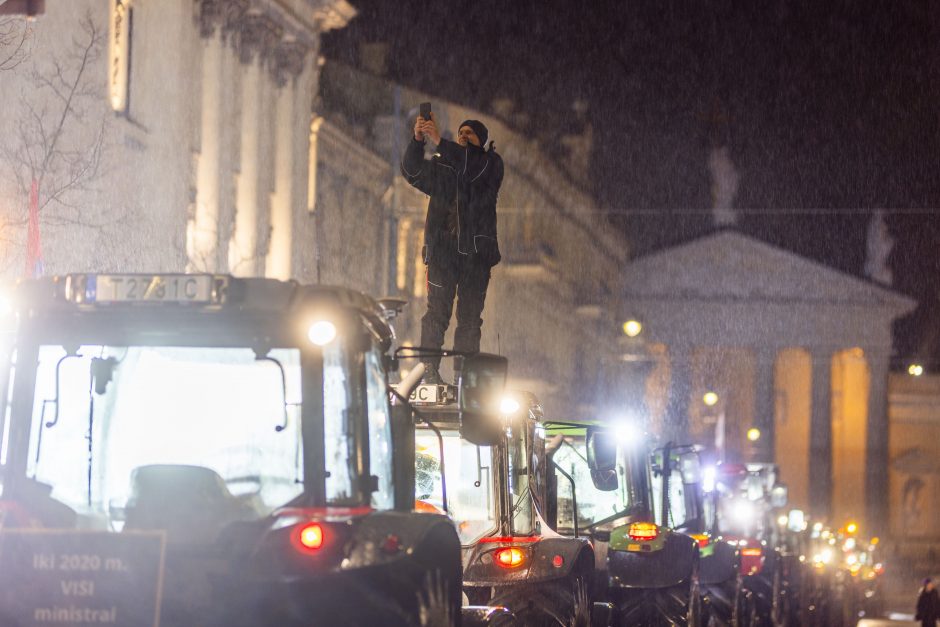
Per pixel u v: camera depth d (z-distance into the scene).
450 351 11.50
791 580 33.78
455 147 18.20
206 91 43.59
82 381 10.48
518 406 15.08
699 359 134.12
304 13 51.84
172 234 38.34
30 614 9.77
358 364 10.32
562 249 101.31
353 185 64.56
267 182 49.56
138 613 9.77
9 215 27.62
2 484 10.37
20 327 10.56
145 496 10.10
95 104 32.41
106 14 33.41
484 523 14.73
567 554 14.73
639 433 19.36
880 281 136.00
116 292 10.36
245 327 10.27
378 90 73.62
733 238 133.62
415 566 10.13
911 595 102.62
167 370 10.40
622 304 134.00
